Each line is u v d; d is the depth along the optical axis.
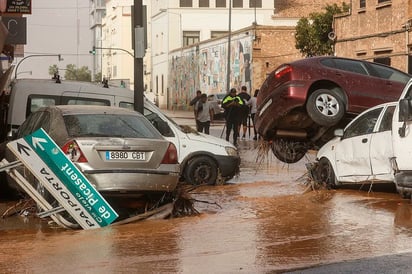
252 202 12.90
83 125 10.91
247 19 76.56
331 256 8.23
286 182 16.25
